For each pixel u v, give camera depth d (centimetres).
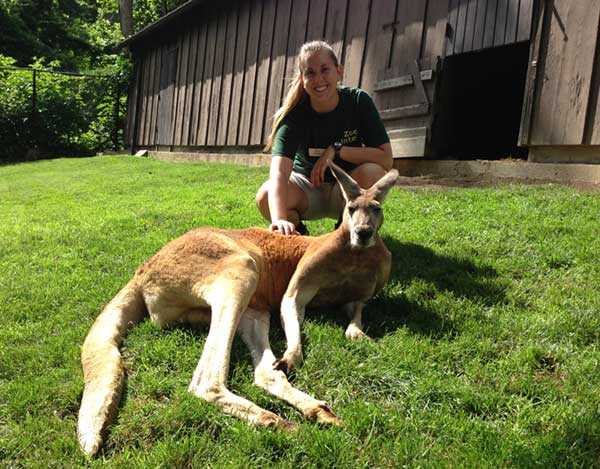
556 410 238
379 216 353
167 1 3309
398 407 248
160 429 234
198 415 237
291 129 458
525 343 304
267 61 1321
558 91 751
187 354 293
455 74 945
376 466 209
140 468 207
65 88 2242
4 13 2916
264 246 373
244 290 299
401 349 297
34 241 583
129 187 1018
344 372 277
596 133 707
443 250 474
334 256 347
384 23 1005
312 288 351
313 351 296
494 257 452
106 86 2223
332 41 1123
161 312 327
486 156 987
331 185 494
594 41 709
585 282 387
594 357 284
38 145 2159
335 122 471
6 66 2266
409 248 479
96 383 251
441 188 757
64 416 251
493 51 1040
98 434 225
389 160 476
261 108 1341
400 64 973
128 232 602
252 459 213
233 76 1459
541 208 579
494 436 220
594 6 709
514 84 1171
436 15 911
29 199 955
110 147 2288
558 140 751
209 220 625
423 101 926
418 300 375
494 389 262
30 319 363
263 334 305
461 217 575
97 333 302
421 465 204
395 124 991
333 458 210
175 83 1767
